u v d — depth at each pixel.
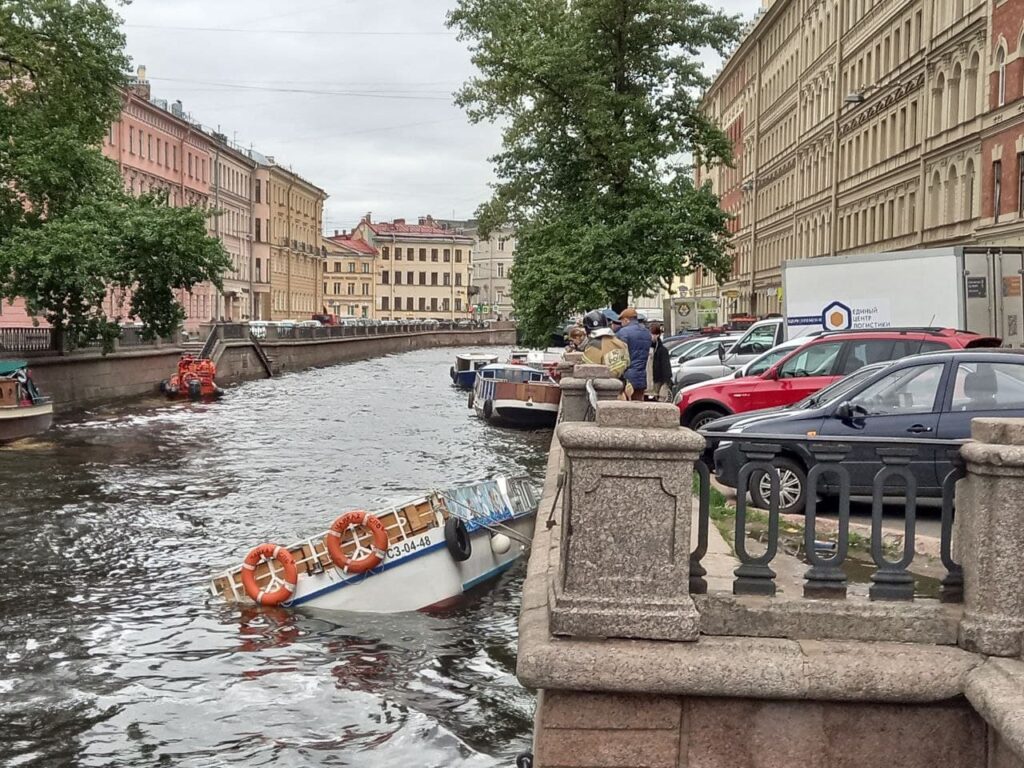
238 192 104.25
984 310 24.55
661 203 38.81
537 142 40.44
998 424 5.72
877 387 11.83
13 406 31.48
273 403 48.06
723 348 28.61
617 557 5.75
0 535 18.42
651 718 5.70
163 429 35.84
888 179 49.91
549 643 5.66
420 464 28.25
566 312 40.41
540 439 35.19
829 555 8.25
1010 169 36.16
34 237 34.84
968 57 40.12
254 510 20.92
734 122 91.50
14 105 35.16
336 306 162.62
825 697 5.55
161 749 10.02
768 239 77.44
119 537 18.34
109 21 34.41
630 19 38.91
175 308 42.28
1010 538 5.68
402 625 13.79
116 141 70.75
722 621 5.87
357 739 10.29
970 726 5.67
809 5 65.25
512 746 10.16
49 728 10.50
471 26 40.44
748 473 6.03
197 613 14.16
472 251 174.62
